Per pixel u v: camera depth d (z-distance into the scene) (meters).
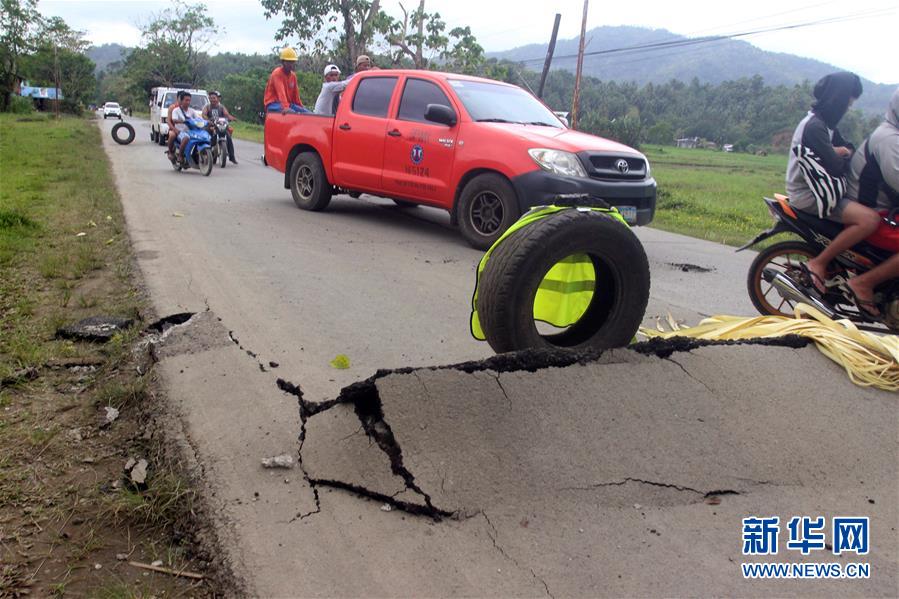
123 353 4.30
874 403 3.60
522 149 7.52
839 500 3.00
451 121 8.11
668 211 14.83
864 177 4.96
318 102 10.88
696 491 2.96
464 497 2.79
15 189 10.52
